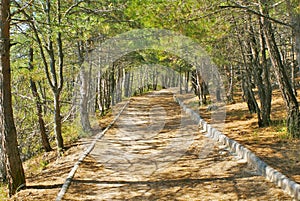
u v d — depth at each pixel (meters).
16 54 12.13
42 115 13.07
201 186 6.70
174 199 6.13
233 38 13.23
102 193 6.61
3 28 6.76
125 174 7.87
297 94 16.94
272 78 21.91
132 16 8.94
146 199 6.21
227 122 13.80
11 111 7.05
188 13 8.31
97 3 11.27
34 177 8.84
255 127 11.80
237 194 6.07
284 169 6.74
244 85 15.27
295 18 7.18
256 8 9.79
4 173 9.62
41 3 10.32
